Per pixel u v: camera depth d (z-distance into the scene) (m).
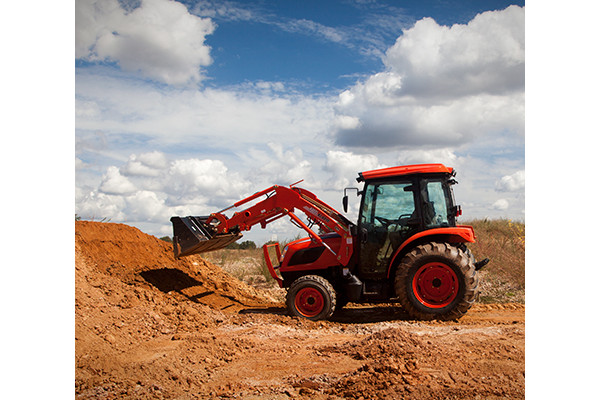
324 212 7.84
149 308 6.85
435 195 7.40
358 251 7.46
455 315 6.86
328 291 7.30
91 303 6.21
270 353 5.38
